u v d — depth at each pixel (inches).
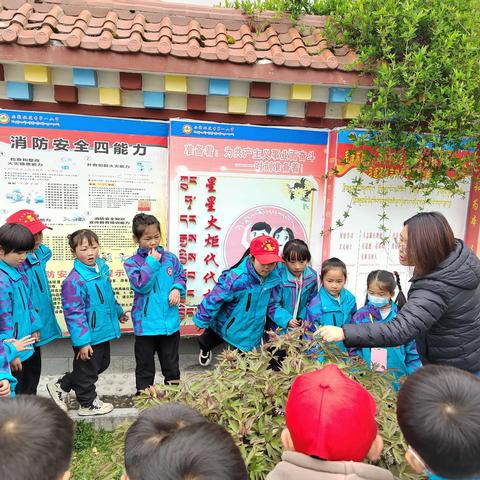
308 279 140.5
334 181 158.7
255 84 148.7
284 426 70.2
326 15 167.2
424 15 136.1
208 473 41.1
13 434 42.1
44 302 128.2
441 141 142.0
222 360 87.3
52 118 150.8
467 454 46.4
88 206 157.9
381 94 140.2
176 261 139.3
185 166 155.3
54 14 145.8
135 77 144.9
